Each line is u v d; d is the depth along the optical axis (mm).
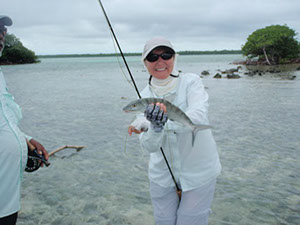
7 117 2455
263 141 7625
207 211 2588
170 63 2516
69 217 4133
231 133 8508
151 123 2279
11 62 114750
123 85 25109
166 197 2721
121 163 6312
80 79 33219
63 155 6863
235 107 12992
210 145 2574
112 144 7734
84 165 6203
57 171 5883
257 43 67000
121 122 10484
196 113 2391
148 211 4273
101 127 9711
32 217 4141
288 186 4977
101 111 12789
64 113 12398
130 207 4398
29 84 27281
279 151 6805
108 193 4875
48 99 16953
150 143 2330
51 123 10430
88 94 19156
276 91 18172
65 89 22469
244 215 4078
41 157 2867
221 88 20828
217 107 13086
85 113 12336
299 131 8531
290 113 11289
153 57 2461
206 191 2541
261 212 4148
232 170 5734
